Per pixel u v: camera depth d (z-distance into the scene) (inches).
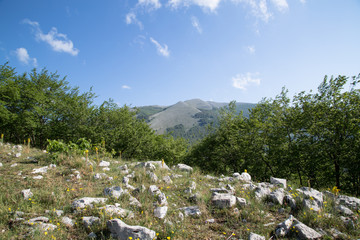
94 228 146.0
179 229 155.3
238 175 338.3
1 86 717.3
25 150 381.4
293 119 719.7
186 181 281.4
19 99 801.6
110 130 881.5
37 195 189.0
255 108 874.1
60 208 173.5
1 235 127.5
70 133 824.9
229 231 160.1
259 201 211.3
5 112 721.6
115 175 279.9
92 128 837.8
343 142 584.1
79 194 205.8
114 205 181.9
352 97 606.9
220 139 991.6
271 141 770.8
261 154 789.9
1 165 273.0
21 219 146.6
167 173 314.8
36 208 167.2
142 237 134.5
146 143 1036.5
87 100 949.2
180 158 1268.5
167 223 161.0
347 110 597.6
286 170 757.9
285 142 751.1
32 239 126.4
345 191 607.8
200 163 1055.6
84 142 373.1
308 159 669.9
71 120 846.5
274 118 779.4
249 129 841.5
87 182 242.5
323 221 170.1
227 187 255.9
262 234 152.9
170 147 1211.2
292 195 228.5
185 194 233.8
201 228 163.2
